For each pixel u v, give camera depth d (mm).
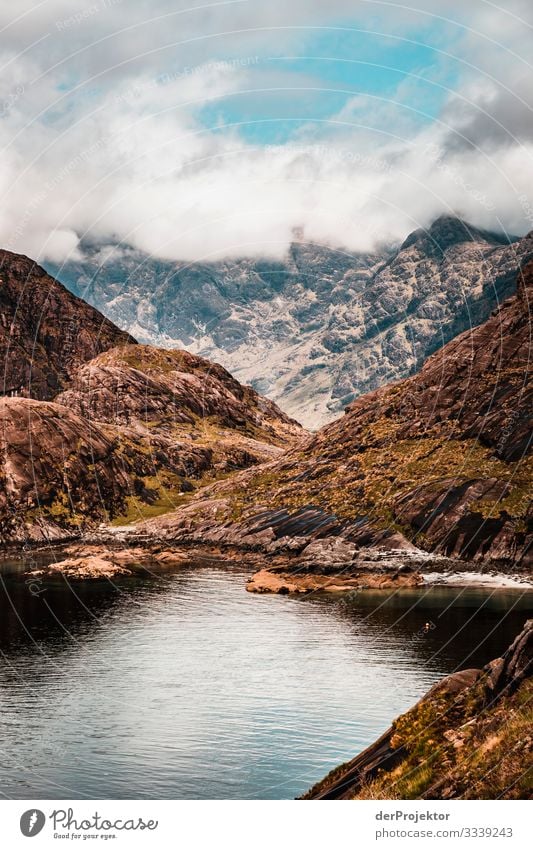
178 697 59750
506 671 33531
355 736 51688
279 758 48219
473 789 30031
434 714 34031
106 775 46125
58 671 67625
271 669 66875
